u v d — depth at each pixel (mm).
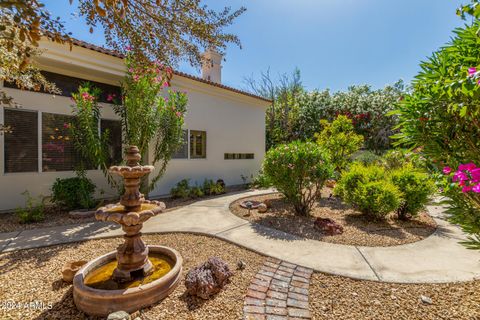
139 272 2855
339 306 2520
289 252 3857
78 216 5891
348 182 6059
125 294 2357
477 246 2525
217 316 2338
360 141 9523
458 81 1719
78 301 2412
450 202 2506
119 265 2832
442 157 2387
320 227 4934
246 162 11758
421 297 2654
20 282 2953
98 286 2670
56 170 7047
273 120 17266
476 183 1859
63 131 7141
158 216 6027
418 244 4238
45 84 4820
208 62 3965
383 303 2570
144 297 2441
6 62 2990
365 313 2406
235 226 5211
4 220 5605
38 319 2295
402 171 5941
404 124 2561
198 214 6215
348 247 4086
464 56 2115
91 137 6227
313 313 2398
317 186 6113
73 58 6379
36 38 1754
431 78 2254
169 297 2629
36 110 6668
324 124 10891
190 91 9312
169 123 7355
